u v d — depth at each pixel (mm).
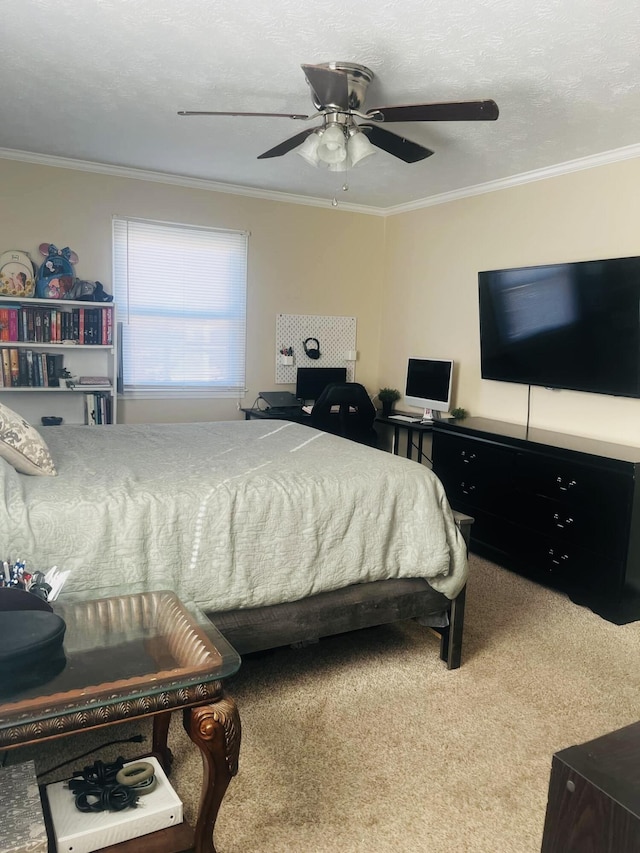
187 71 2604
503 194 4172
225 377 4918
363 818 1671
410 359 4824
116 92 2855
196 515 2012
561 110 2846
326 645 2648
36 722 1188
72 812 1382
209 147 3668
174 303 4629
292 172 4188
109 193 4266
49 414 4270
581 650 2666
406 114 2285
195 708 1348
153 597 1725
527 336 3830
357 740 2002
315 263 5137
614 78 2492
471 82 2586
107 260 4336
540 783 1833
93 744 1918
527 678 2422
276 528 2135
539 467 3359
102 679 1330
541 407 3947
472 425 4004
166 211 4473
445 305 4746
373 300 5465
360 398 4496
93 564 1851
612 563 2945
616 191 3445
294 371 5199
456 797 1763
